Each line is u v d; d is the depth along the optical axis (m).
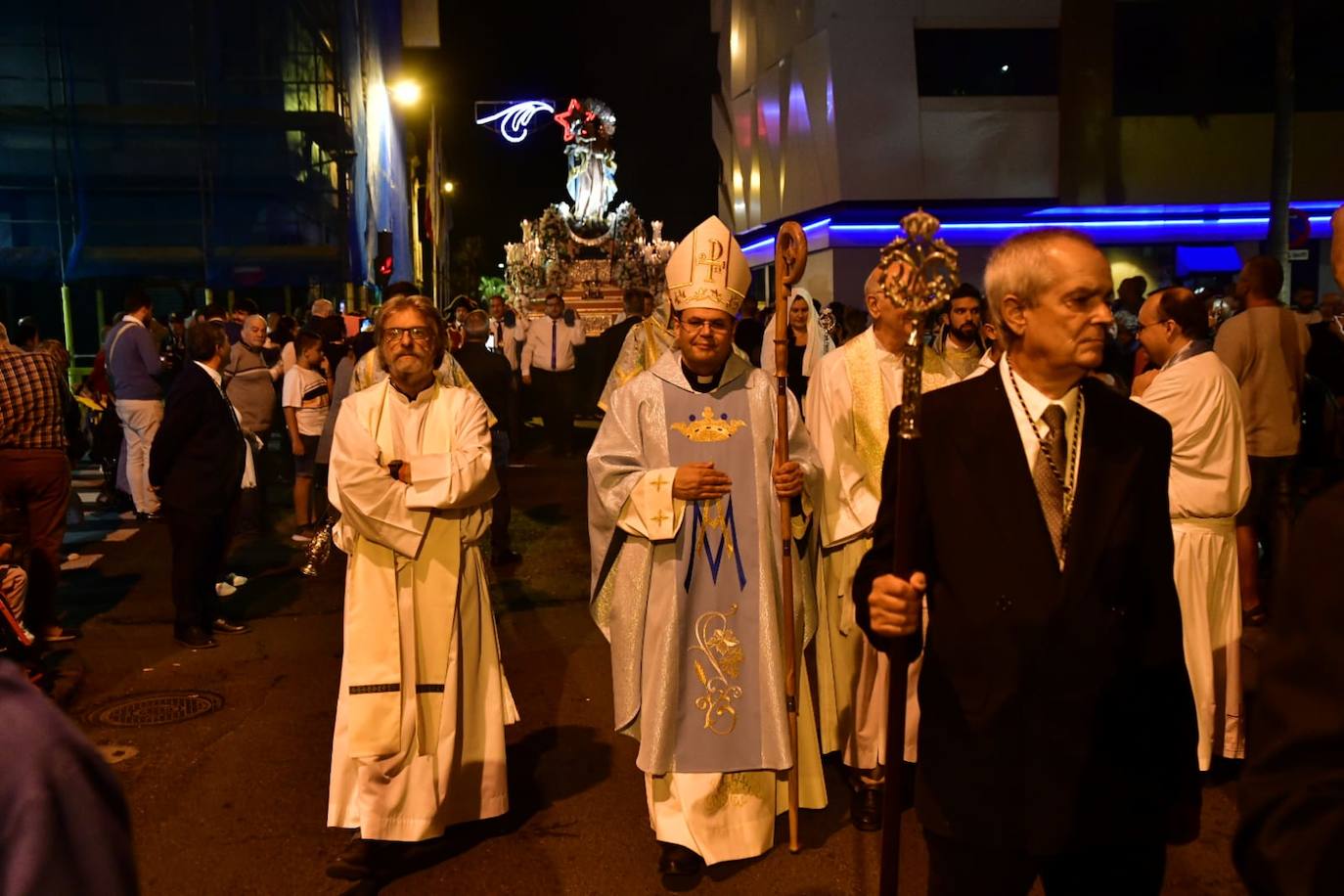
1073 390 2.48
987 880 2.41
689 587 3.99
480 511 4.15
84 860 1.12
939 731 2.42
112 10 19.06
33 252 18.20
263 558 9.16
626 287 25.80
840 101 22.95
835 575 4.59
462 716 4.11
